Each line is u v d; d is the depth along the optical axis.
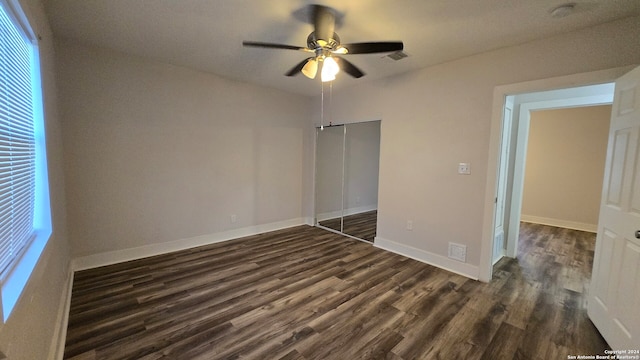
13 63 1.32
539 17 2.01
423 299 2.41
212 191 3.80
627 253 1.70
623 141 1.82
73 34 2.50
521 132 3.38
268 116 4.31
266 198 4.43
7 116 1.19
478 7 1.92
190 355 1.69
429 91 3.14
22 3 1.29
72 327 1.93
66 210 2.67
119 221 3.08
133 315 2.09
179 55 2.99
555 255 3.61
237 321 2.04
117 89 2.96
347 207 4.51
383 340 1.87
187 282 2.65
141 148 3.17
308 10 2.01
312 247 3.75
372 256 3.44
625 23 1.97
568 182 5.12
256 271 2.94
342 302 2.34
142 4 1.98
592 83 2.12
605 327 1.88
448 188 3.03
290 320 2.07
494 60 2.63
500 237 3.40
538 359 1.71
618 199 1.83
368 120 3.87
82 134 2.79
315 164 4.84
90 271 2.83
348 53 2.14
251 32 2.40
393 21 2.13
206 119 3.66
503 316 2.17
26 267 1.24
